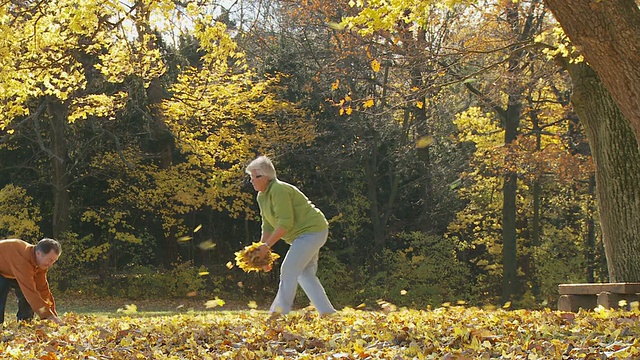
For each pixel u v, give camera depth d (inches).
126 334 255.8
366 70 999.0
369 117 1075.9
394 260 1164.5
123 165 1131.9
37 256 298.5
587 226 1304.1
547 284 1177.4
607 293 360.5
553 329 222.1
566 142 1053.8
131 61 623.2
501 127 1202.6
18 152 1160.8
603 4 296.2
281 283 303.7
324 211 1192.8
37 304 295.9
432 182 1189.1
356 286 1145.4
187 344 233.5
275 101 1025.5
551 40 581.3
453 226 1202.0
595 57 307.6
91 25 489.7
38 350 219.9
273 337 237.1
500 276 1222.3
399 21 682.8
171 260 1218.0
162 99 1031.6
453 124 1235.9
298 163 1158.3
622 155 461.7
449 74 775.1
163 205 1192.8
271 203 309.3
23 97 607.2
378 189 1226.0
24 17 550.6
